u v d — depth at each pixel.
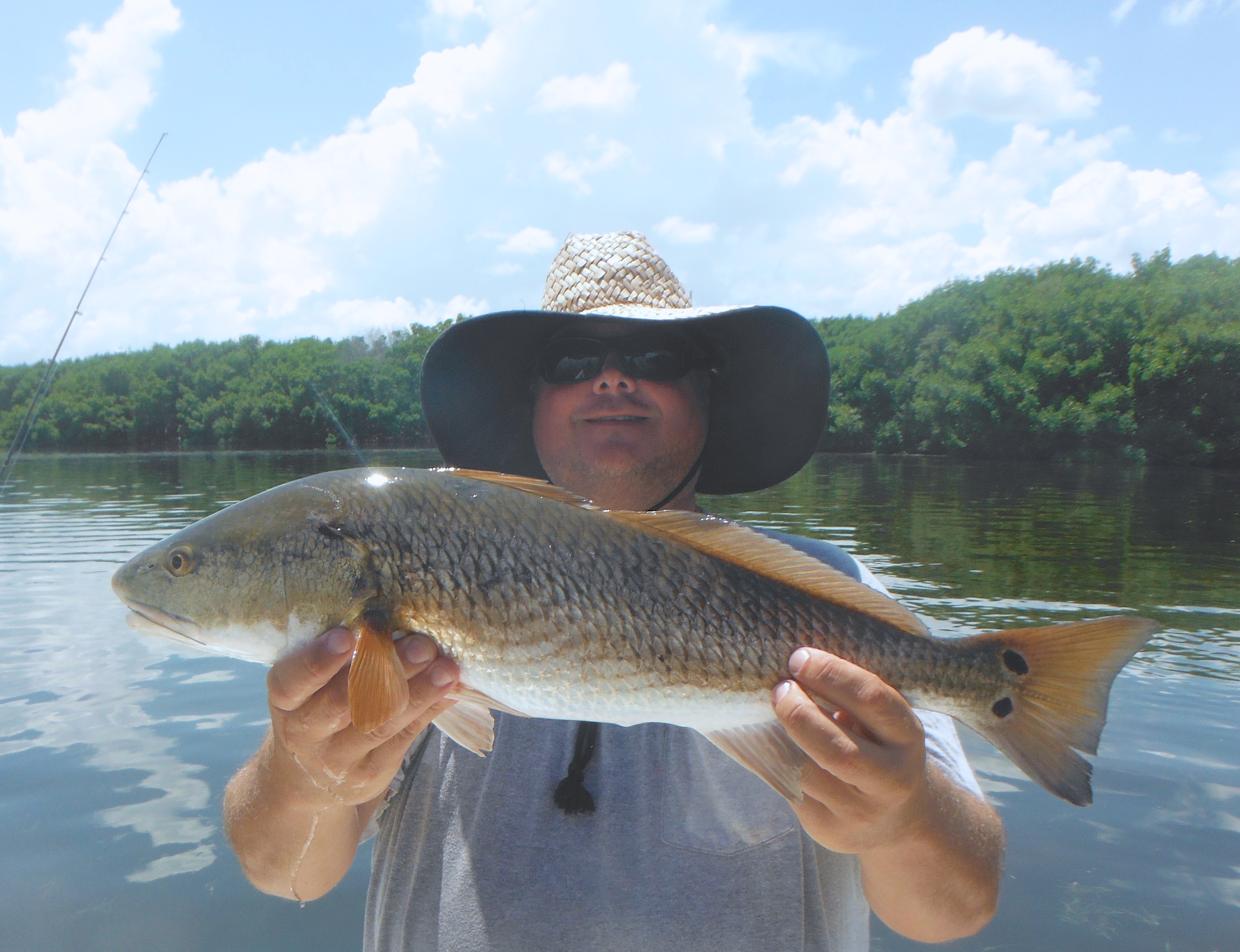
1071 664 0.59
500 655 0.60
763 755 0.58
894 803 0.53
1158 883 1.14
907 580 3.26
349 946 1.02
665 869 0.60
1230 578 3.31
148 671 2.05
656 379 0.77
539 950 0.58
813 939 0.59
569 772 0.62
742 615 0.61
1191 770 1.47
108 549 4.01
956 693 0.61
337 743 0.55
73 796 1.37
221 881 1.15
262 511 0.62
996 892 0.60
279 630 0.61
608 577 0.61
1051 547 4.10
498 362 0.85
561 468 0.79
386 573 0.60
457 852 0.62
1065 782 0.58
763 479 0.91
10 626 2.51
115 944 1.02
